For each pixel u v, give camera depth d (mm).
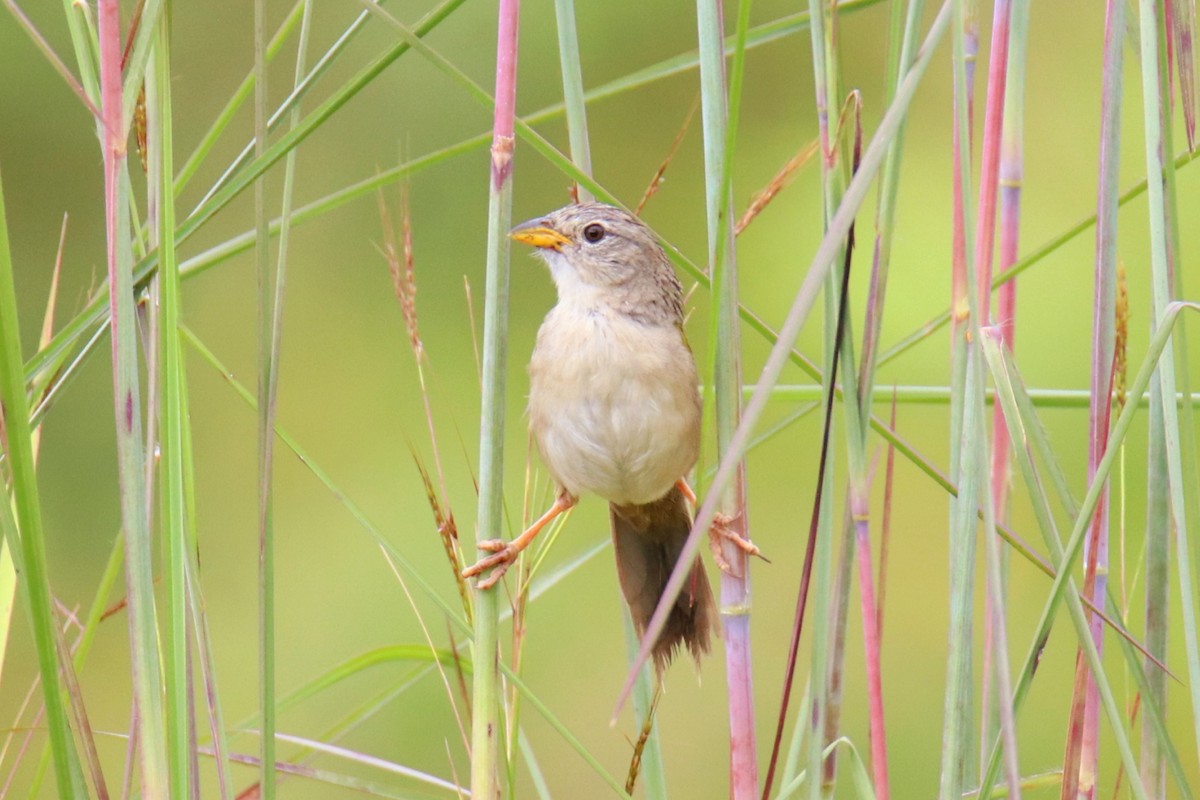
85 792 5238
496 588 5953
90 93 5777
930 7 16391
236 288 19266
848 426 5812
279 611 17453
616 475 8578
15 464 5004
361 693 16203
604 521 17688
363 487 18469
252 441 19109
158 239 5703
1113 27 5996
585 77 19906
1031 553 6281
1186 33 5980
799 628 5855
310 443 18781
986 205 6023
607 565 17344
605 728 15727
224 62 18422
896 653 16484
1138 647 5867
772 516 17938
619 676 16391
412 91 19188
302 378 19203
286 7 18828
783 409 18156
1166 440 5684
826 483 5875
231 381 6309
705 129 5980
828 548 5914
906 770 15570
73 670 5582
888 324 17469
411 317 6703
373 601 17297
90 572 17953
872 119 19703
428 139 19281
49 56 5000
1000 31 6168
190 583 5715
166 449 5371
